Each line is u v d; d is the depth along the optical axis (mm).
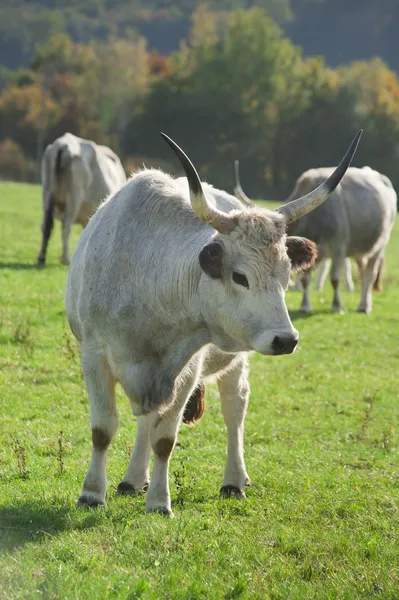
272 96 90125
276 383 15500
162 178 8797
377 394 15195
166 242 8109
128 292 8156
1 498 8547
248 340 7445
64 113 96938
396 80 97625
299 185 22578
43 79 105125
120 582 6680
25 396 13086
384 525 8711
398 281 31516
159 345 8117
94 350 8430
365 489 9992
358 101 90125
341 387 15555
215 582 6930
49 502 8461
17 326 17266
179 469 10258
